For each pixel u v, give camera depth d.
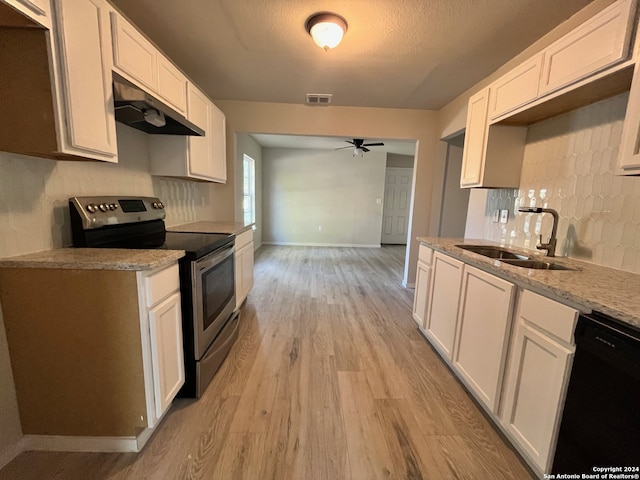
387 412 1.60
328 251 6.50
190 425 1.47
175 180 2.73
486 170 2.17
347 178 6.99
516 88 1.82
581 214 1.70
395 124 3.71
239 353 2.18
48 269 1.19
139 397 1.29
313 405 1.63
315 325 2.69
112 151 1.39
